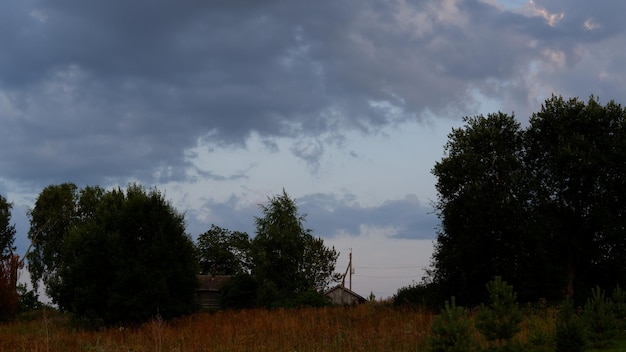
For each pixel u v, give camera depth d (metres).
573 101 46.06
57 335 26.05
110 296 38.94
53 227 76.19
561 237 43.25
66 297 41.34
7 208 69.81
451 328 18.61
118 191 44.34
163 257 40.56
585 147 43.50
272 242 68.25
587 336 22.34
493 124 48.31
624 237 41.53
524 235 42.84
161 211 41.94
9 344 24.02
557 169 44.16
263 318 31.78
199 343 23.06
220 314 38.88
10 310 45.69
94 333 30.69
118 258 40.09
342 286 75.25
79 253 42.12
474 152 46.91
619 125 44.62
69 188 79.38
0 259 46.81
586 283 43.88
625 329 24.45
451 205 45.72
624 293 25.42
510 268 43.78
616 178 42.75
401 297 47.53
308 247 75.94
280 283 67.38
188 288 41.34
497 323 21.03
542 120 46.53
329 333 25.91
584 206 43.97
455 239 46.09
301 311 38.34
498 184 45.16
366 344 23.00
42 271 75.50
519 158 47.09
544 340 22.23
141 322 38.59
